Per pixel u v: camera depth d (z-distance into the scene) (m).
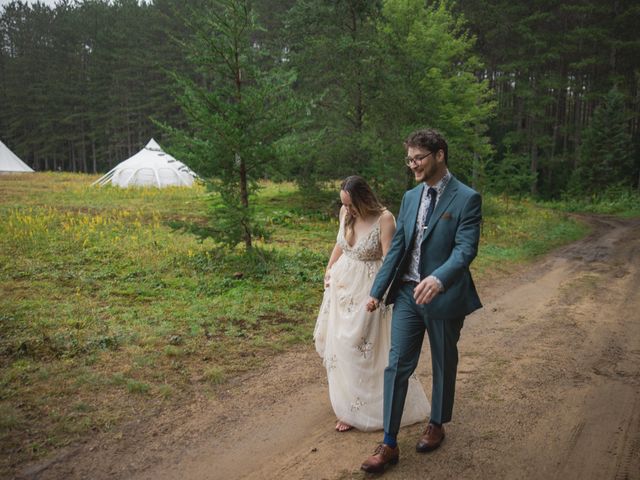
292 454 3.07
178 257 8.48
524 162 23.91
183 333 5.15
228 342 5.01
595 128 38.12
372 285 3.33
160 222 12.21
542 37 38.94
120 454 3.02
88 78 59.06
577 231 18.75
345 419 3.33
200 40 7.65
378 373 3.36
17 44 67.00
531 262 11.46
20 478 2.72
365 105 14.12
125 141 57.66
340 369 3.38
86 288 6.66
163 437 3.24
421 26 15.40
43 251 8.60
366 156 14.11
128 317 5.53
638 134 45.53
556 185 42.22
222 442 3.21
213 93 7.57
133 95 53.22
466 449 3.07
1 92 62.44
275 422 3.49
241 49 7.81
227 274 7.69
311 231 12.74
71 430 3.23
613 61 40.31
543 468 2.86
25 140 62.22
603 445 3.12
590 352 4.97
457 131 16.73
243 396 3.90
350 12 14.36
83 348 4.54
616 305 7.07
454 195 2.81
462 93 17.61
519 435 3.25
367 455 3.03
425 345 5.16
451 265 2.60
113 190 19.42
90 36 60.66
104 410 3.53
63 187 20.61
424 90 14.68
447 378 2.96
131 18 55.94
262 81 7.88
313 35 14.01
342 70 13.52
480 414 3.56
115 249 9.00
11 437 3.11
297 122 8.02
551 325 6.02
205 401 3.78
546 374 4.36
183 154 7.62
